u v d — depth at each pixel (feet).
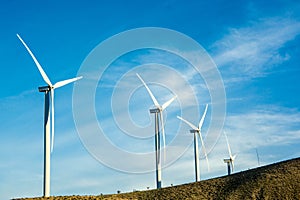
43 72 274.98
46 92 279.69
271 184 354.54
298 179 357.41
